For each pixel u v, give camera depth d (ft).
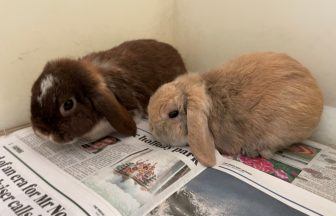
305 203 1.03
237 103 1.24
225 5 1.64
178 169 1.19
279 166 1.23
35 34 1.45
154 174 1.17
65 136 1.24
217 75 1.33
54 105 1.22
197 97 1.24
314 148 1.35
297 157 1.28
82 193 1.09
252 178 1.15
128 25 1.76
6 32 1.37
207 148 1.22
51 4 1.45
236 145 1.27
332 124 1.38
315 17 1.36
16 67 1.44
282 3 1.43
